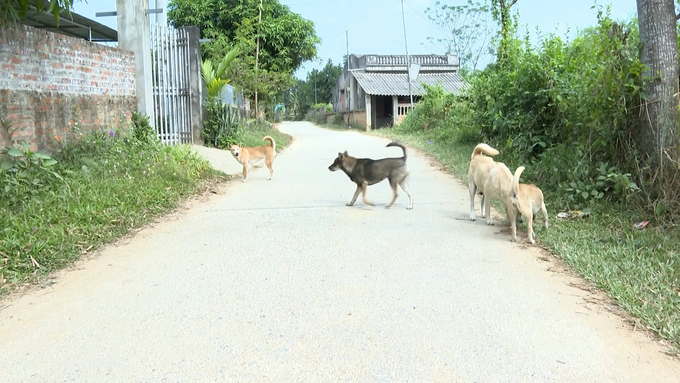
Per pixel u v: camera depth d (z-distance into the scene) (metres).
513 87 11.64
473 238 6.04
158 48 12.97
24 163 7.11
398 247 5.68
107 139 9.40
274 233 6.28
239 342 3.55
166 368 3.23
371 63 33.72
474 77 15.97
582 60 9.34
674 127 6.39
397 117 31.56
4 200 6.39
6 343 3.58
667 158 6.27
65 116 8.61
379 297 4.30
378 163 7.64
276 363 3.27
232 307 4.12
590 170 7.34
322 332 3.68
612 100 7.07
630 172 6.88
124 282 4.70
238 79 25.75
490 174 6.38
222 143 14.68
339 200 8.31
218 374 3.16
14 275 4.73
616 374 3.16
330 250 5.58
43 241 5.39
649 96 6.62
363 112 33.81
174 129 13.62
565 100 9.49
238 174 11.27
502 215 7.18
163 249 5.66
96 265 5.16
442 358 3.32
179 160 9.98
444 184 9.70
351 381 3.06
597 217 6.53
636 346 3.51
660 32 6.54
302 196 8.66
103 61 9.88
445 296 4.32
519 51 12.61
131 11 11.17
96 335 3.68
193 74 14.23
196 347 3.49
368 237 6.09
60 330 3.76
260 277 4.78
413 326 3.77
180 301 4.25
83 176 7.78
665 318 3.85
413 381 3.06
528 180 8.59
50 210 6.35
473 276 4.79
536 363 3.26
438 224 6.70
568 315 3.96
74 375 3.17
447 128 18.88
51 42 8.23
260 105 31.84
